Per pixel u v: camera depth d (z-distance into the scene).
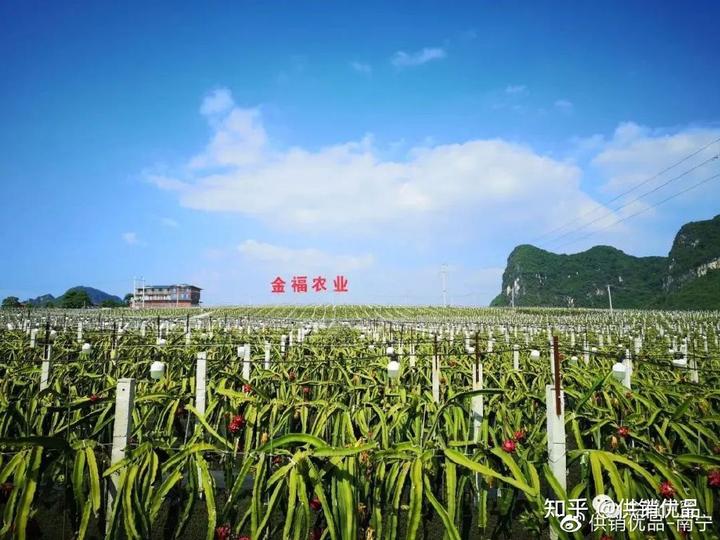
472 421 5.49
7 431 5.58
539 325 34.53
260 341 15.73
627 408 6.60
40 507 5.12
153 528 4.82
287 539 3.66
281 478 3.91
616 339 21.98
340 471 3.84
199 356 6.31
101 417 5.59
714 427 6.35
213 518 3.90
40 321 29.55
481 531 4.93
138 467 3.93
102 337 15.48
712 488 4.07
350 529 3.63
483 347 15.05
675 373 9.91
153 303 115.88
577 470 6.48
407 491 4.95
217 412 6.65
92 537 4.57
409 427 5.45
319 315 67.62
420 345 14.85
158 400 6.16
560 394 4.03
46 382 7.48
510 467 3.85
